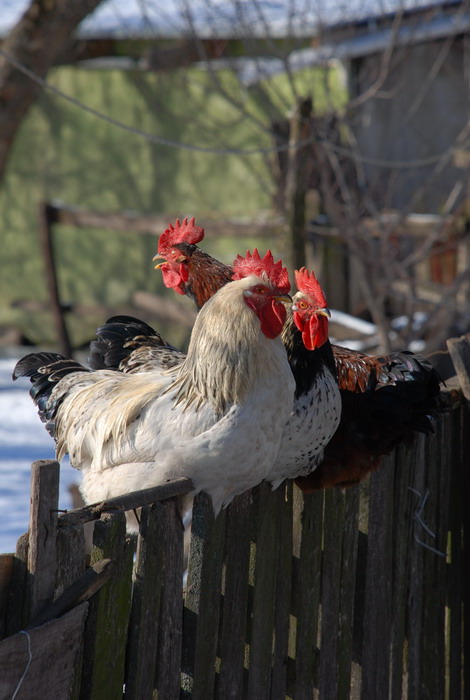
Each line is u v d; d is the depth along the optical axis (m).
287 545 4.92
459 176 15.46
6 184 20.25
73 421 5.04
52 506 3.24
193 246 6.56
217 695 4.41
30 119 19.75
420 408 5.55
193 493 4.33
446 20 14.52
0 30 18.48
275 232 13.22
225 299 4.22
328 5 14.60
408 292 12.59
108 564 3.48
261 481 4.58
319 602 5.23
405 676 6.11
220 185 17.86
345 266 14.86
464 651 6.80
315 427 4.69
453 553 6.66
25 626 3.24
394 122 15.89
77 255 19.88
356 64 15.48
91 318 19.78
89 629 3.54
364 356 5.67
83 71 19.05
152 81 18.27
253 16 14.50
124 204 19.20
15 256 20.50
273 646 4.85
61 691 3.35
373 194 14.59
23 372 5.73
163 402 4.37
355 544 5.45
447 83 15.70
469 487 6.68
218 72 15.92
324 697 5.23
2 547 8.54
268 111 13.62
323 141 10.31
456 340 6.49
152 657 3.90
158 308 17.97
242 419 4.12
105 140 19.12
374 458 5.40
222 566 4.39
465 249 12.48
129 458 4.39
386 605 5.76
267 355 4.20
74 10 14.55
